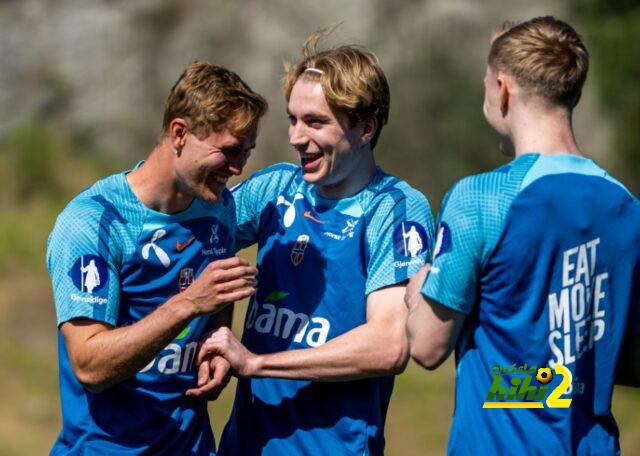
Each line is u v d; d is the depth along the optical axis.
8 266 49.09
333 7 68.44
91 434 12.47
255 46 69.38
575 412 10.73
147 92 69.88
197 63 12.24
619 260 10.75
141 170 12.45
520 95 10.74
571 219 10.47
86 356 11.78
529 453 10.61
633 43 49.53
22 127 64.69
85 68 69.38
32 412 35.88
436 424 37.03
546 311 10.53
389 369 12.55
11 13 69.19
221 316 13.12
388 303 12.65
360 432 12.95
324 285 13.01
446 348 10.88
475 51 66.81
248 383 13.41
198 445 12.91
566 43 10.68
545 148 10.68
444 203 10.88
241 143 12.02
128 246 12.27
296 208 13.37
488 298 10.67
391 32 67.88
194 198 12.53
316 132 12.52
